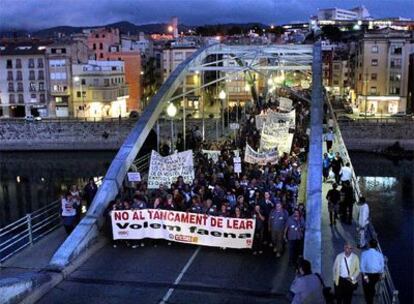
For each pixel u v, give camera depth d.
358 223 20.14
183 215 19.53
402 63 102.69
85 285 16.33
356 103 110.38
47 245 19.77
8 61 104.38
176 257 18.67
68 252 17.89
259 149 32.53
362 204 19.22
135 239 19.89
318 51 38.97
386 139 85.88
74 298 15.42
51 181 76.00
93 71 102.81
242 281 16.48
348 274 13.71
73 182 74.75
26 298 14.96
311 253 16.72
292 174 25.42
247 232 18.92
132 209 19.83
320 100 28.22
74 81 103.12
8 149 90.88
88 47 116.56
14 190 72.06
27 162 86.38
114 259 18.53
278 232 18.47
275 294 15.54
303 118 48.34
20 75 104.50
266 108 44.94
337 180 27.28
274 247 18.94
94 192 23.33
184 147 36.56
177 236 19.67
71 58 103.81
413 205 57.06
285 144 32.44
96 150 89.50
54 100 104.12
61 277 16.72
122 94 110.19
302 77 104.00
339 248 19.11
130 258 18.62
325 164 28.66
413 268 39.53
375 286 14.80
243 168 27.44
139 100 115.44
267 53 43.88
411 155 82.06
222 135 52.06
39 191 71.25
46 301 15.26
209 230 19.30
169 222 19.70
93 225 19.77
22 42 111.00
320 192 19.45
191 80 99.75
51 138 90.38
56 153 89.81
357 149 86.06
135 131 26.16
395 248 43.62
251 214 19.38
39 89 104.31
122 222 19.80
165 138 78.75
